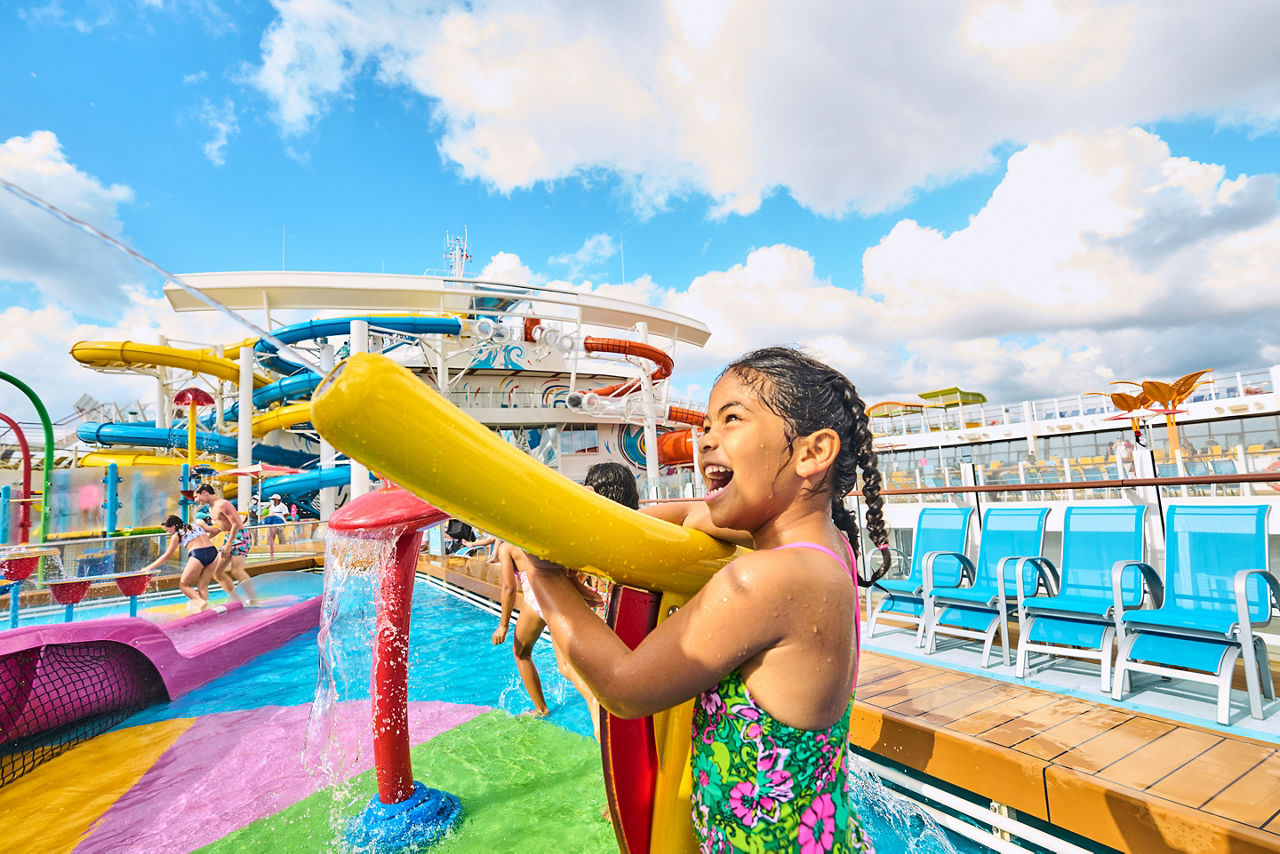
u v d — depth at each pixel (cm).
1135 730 247
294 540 1155
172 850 251
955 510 476
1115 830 197
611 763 116
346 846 241
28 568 596
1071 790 208
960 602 421
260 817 274
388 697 247
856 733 285
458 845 242
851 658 90
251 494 1930
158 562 659
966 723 261
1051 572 410
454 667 528
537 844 241
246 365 1919
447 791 288
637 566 91
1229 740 235
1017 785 223
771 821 91
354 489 1642
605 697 89
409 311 2120
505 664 532
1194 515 357
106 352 2248
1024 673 355
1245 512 336
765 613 83
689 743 115
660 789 116
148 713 434
